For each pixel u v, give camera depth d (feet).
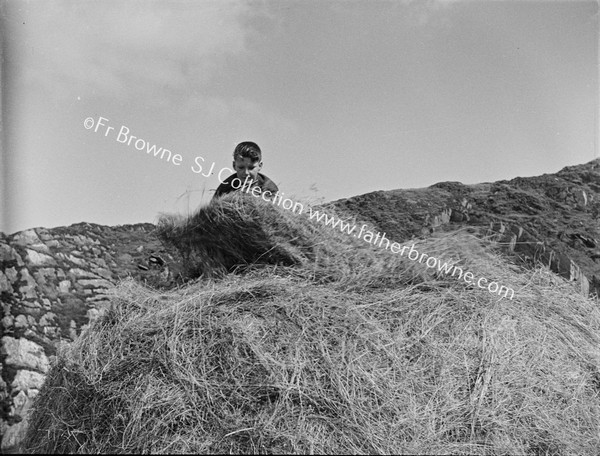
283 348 9.84
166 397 9.23
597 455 10.00
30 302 13.52
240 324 10.13
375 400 9.35
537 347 10.98
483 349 10.42
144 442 8.89
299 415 8.94
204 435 8.87
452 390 9.83
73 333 13.35
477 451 9.12
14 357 12.90
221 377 9.48
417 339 10.43
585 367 11.25
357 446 8.77
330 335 10.12
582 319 12.55
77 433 9.53
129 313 11.20
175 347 9.86
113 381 9.77
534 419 9.84
